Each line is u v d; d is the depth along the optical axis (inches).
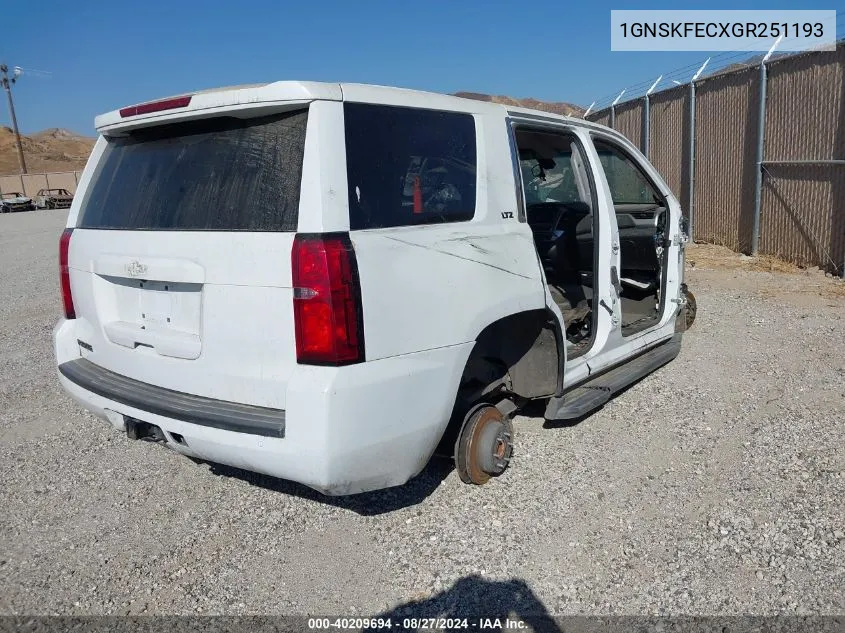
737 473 148.3
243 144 118.0
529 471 154.7
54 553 132.5
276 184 112.3
